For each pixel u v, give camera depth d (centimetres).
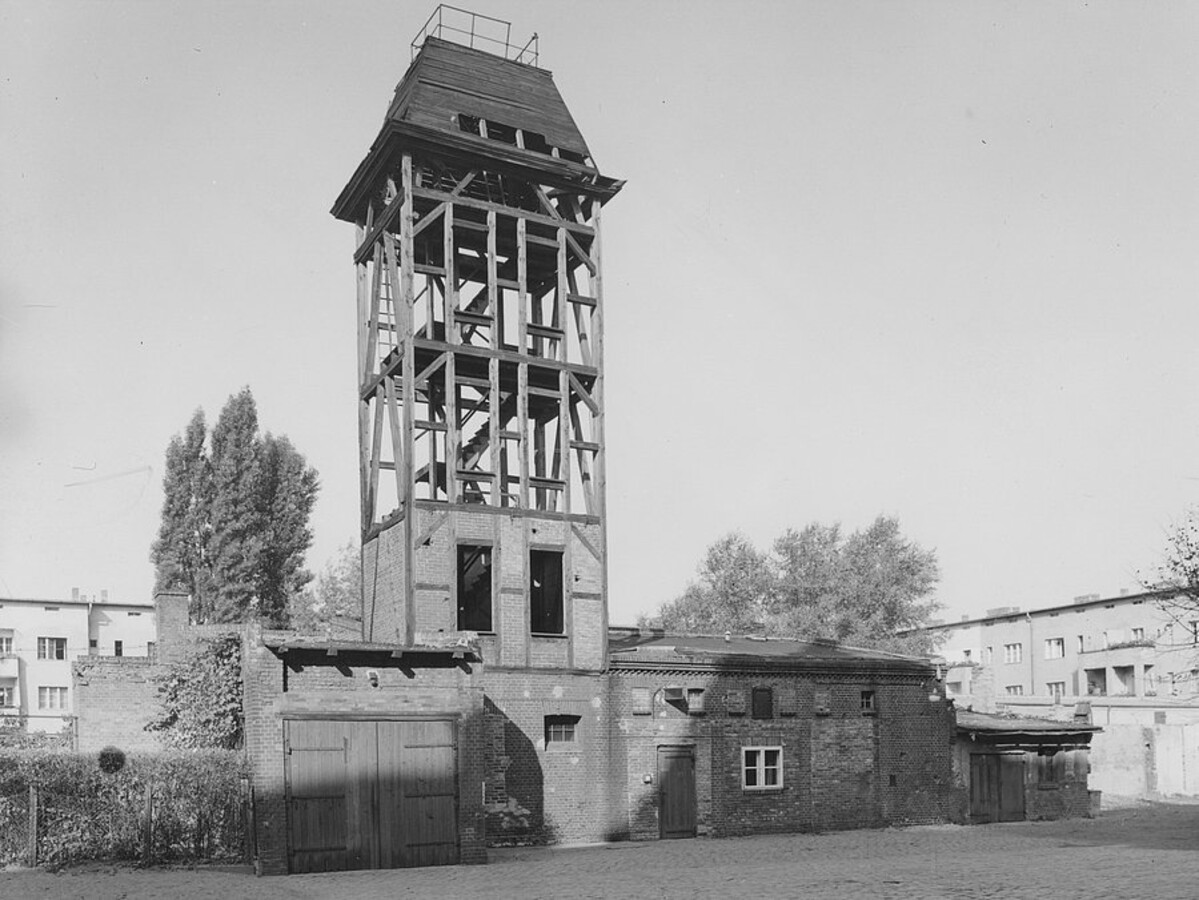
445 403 3244
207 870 2369
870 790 3541
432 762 2516
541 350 3609
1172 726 5275
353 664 2481
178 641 3991
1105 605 7656
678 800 3250
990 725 3819
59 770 2447
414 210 3325
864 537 6912
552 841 3062
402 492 3091
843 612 6638
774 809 3372
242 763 2595
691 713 3300
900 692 3641
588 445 3328
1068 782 3909
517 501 3459
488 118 3400
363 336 3500
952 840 3030
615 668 3222
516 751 3061
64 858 2423
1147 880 1878
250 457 5509
